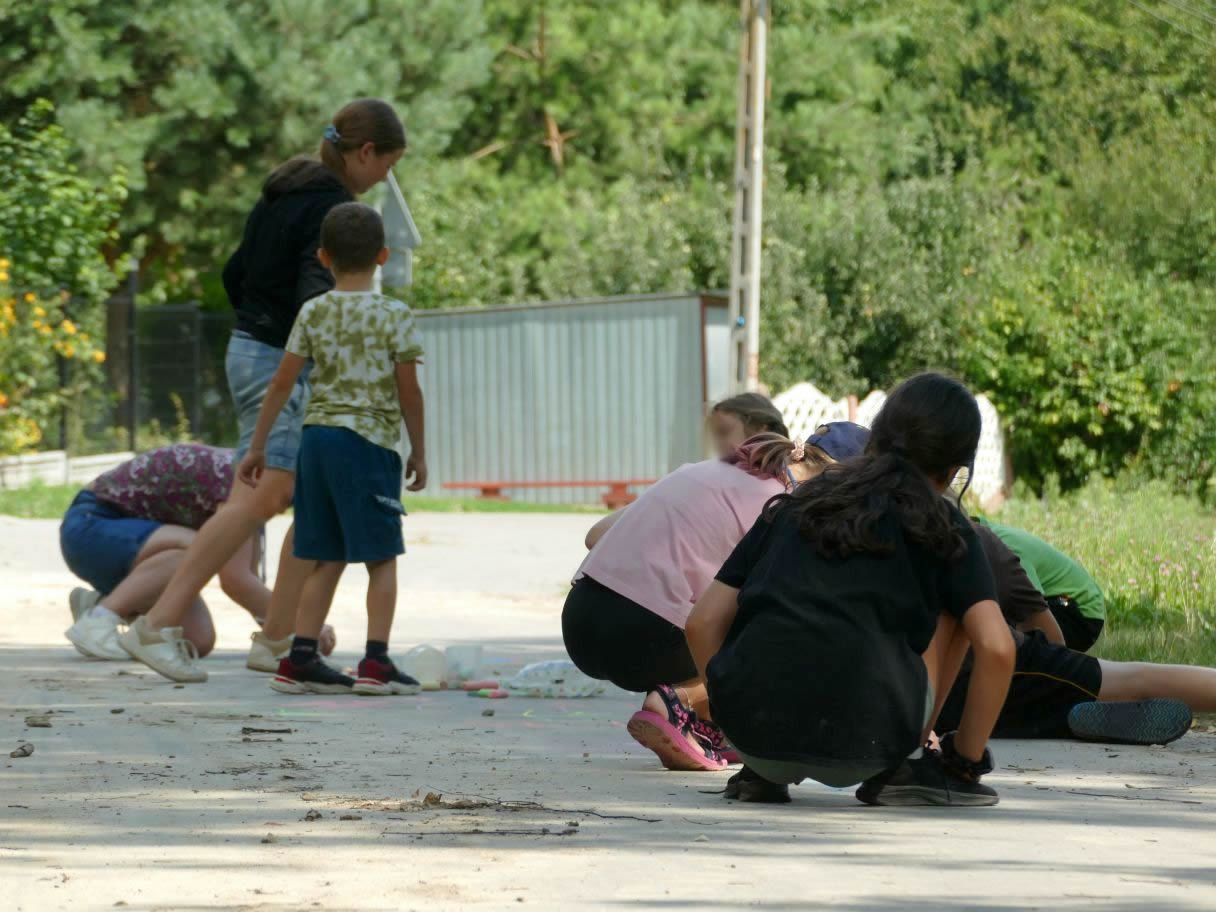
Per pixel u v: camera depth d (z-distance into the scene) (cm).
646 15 11831
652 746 1496
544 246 10862
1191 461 7612
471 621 2984
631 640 1576
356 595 3397
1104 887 1033
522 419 8075
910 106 12719
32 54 8044
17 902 984
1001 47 12950
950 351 8962
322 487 2052
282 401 2117
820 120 11900
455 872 1060
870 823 1245
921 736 1272
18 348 6244
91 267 6938
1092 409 7544
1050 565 2020
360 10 8788
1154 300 7694
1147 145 10569
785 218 9294
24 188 6700
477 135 12019
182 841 1155
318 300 2089
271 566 3978
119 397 7269
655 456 7894
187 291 11044
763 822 1242
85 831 1188
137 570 2370
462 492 8206
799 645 1252
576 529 5584
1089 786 1461
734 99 11838
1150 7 12669
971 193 9375
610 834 1187
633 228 9756
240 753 1561
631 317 7919
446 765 1511
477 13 9531
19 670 2200
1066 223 10219
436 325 8194
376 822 1225
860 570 1266
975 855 1127
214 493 2444
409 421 2097
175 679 2128
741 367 6862
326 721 1800
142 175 8088
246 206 8575
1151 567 3175
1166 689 1770
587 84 11869
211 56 8281
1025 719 1769
